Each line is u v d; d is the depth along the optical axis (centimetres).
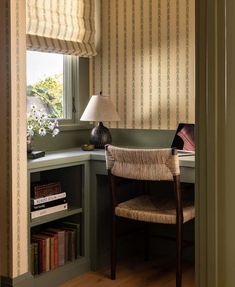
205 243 125
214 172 122
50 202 289
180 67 333
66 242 301
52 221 312
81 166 309
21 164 258
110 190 294
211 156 122
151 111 349
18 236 258
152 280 299
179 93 335
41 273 281
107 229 325
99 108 330
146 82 350
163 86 342
